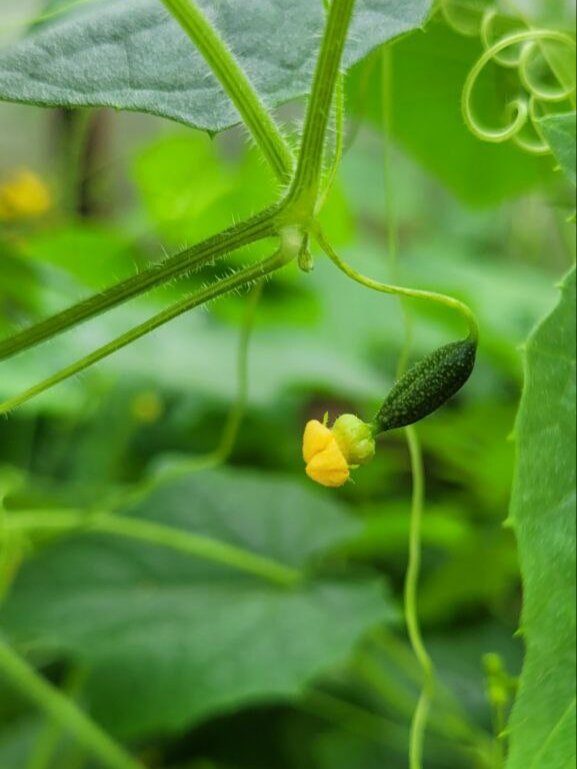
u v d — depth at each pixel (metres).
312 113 0.13
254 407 0.30
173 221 0.33
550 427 0.12
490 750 0.24
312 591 0.25
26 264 0.25
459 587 0.28
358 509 0.29
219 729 0.28
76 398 0.28
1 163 0.46
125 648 0.23
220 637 0.23
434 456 0.32
